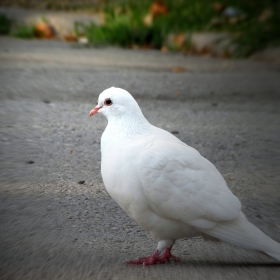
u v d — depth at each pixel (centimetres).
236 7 2016
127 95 582
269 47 1755
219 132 1004
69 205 685
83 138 938
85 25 2036
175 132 985
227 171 821
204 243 621
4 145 883
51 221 641
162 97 1234
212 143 941
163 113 1108
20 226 624
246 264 561
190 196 539
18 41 1925
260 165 852
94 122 1033
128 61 1636
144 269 544
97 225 640
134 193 545
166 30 1956
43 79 1331
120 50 1842
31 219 643
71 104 1138
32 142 905
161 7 2066
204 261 570
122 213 675
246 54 1767
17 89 1229
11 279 511
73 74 1398
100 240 604
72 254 565
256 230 543
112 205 694
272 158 885
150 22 2016
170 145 555
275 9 1938
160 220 556
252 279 521
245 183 776
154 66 1573
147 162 542
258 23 1889
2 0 2438
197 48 1862
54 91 1229
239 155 892
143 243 608
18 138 918
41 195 709
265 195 738
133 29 1952
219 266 554
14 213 657
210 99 1244
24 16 2200
